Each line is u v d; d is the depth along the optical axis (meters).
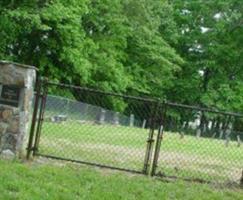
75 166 11.21
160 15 50.31
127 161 13.25
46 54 36.62
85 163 11.49
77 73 37.31
